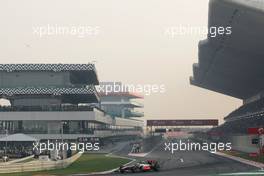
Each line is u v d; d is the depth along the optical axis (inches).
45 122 5059.1
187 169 2444.6
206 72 6565.0
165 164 2906.0
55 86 5290.4
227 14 3624.5
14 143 4384.8
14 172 2220.7
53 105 5142.7
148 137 6879.9
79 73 5556.1
